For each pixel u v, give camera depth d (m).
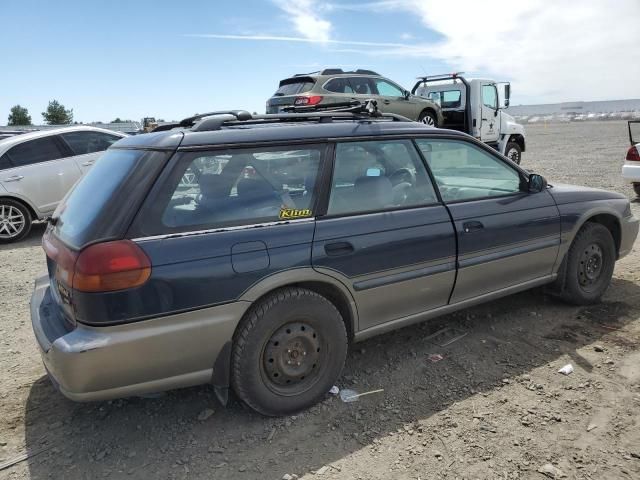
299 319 2.98
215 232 2.75
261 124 3.27
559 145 23.41
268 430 2.93
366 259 3.16
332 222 3.10
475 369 3.54
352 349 3.88
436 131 3.77
